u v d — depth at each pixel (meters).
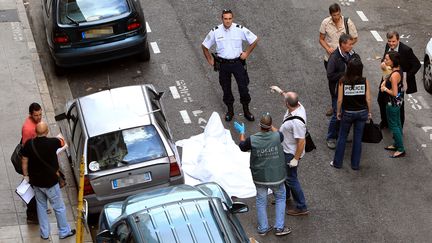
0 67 21.89
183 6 24.70
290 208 16.66
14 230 15.95
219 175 17.22
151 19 24.06
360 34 23.27
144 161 15.62
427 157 18.22
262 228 15.76
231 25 18.67
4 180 17.42
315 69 21.66
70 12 20.73
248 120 19.55
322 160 18.14
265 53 22.36
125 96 16.98
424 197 17.00
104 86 21.31
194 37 23.22
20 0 25.50
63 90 21.30
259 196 15.52
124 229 12.56
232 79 21.33
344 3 24.94
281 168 15.25
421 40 23.05
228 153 17.78
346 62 18.02
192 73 21.64
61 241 15.62
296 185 16.11
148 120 16.33
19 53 22.58
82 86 21.41
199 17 24.14
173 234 12.05
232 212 13.36
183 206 12.62
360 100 17.00
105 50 20.92
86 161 15.73
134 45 21.14
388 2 25.11
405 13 24.50
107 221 13.45
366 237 15.88
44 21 21.97
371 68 21.66
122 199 15.67
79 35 20.69
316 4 24.81
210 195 13.47
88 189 15.45
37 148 14.66
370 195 17.05
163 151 15.84
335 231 16.05
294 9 24.50
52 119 19.88
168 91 20.86
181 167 16.33
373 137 17.42
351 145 18.70
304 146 15.95
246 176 17.30
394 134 17.97
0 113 19.83
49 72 22.11
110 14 20.83
